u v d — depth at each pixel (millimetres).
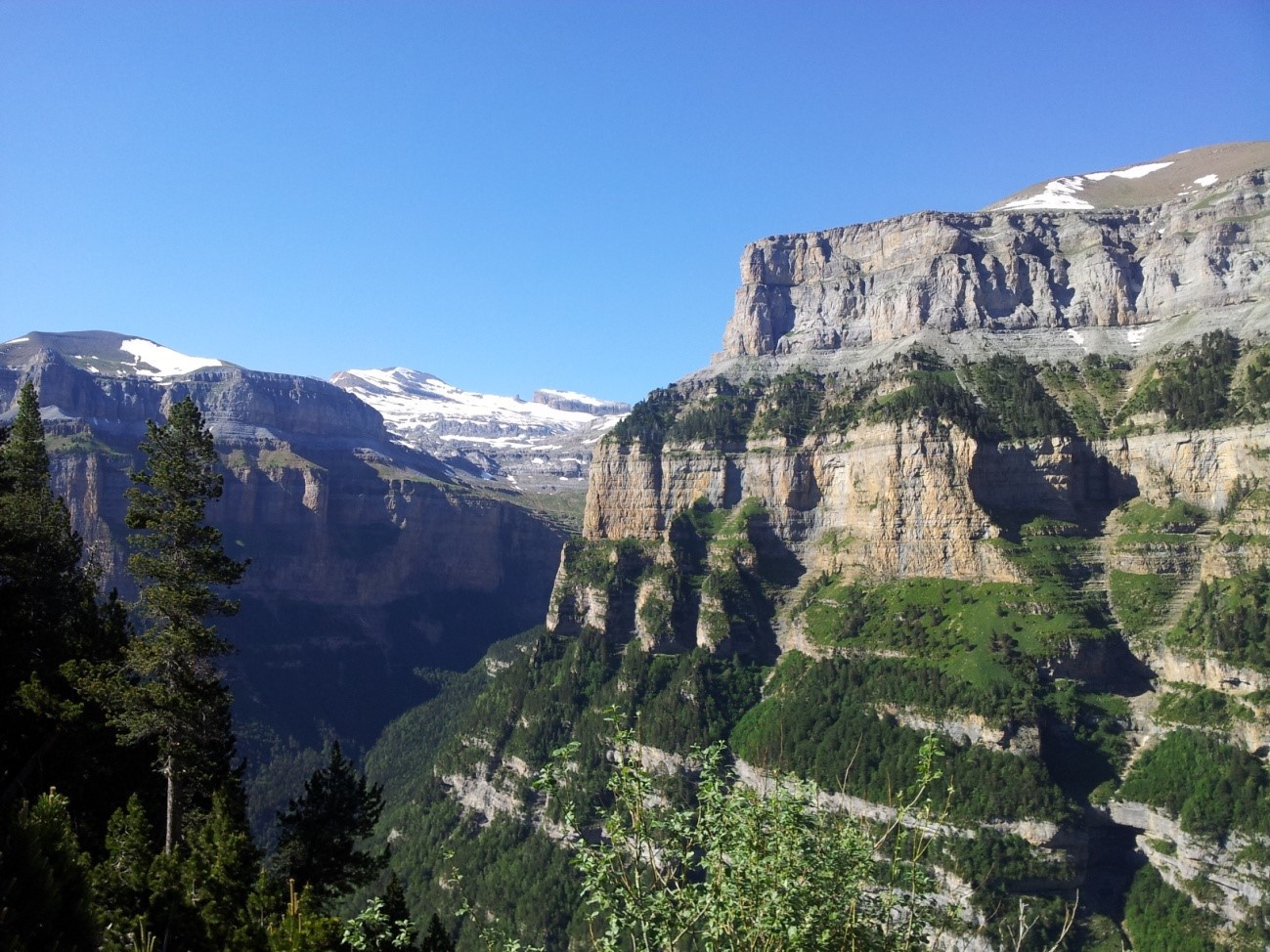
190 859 50500
